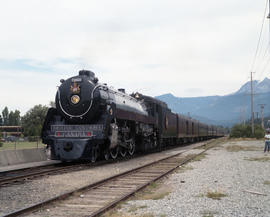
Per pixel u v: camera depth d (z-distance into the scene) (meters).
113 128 15.33
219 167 13.56
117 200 6.72
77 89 15.12
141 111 21.34
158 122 26.09
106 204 6.73
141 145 21.69
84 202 6.91
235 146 30.94
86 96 15.01
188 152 23.62
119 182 9.53
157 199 7.29
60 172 11.84
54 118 16.02
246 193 7.95
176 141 36.09
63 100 15.37
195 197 7.48
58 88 15.75
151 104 24.83
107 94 16.23
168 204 6.77
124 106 17.91
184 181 9.77
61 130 14.97
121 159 17.55
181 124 36.03
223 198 7.37
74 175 11.14
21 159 15.36
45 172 11.64
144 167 13.41
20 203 6.92
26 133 61.09
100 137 14.30
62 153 14.18
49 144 14.74
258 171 12.20
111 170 12.64
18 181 9.62
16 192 8.08
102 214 5.86
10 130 78.44
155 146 25.64
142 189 8.38
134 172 11.80
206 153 22.27
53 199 6.79
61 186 8.97
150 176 10.84
